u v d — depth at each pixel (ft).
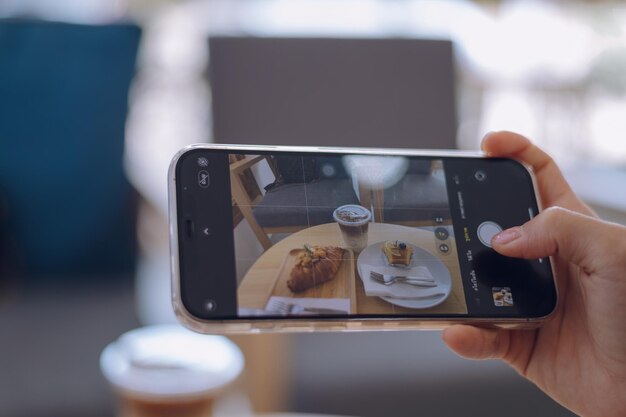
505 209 2.41
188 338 2.84
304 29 7.92
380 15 7.89
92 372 4.27
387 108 4.87
